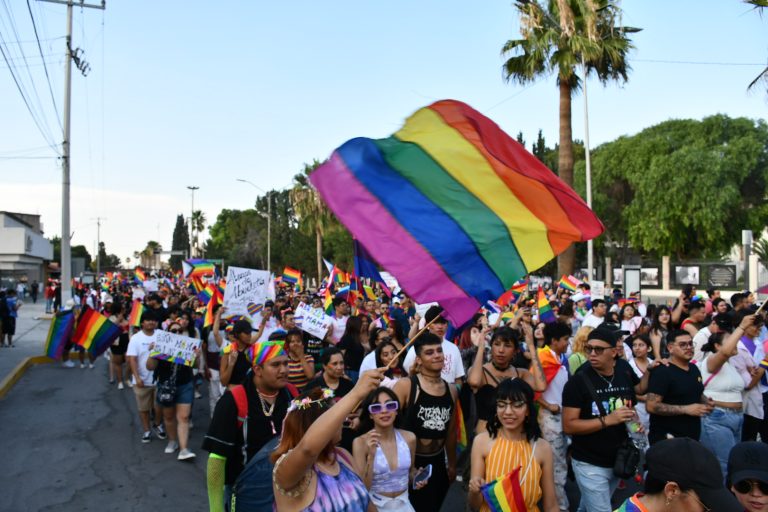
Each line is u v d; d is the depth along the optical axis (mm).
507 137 4547
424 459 4844
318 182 4004
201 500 6711
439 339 4934
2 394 12367
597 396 4930
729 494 2424
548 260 4332
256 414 4348
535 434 4133
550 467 4109
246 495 3688
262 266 85875
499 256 4242
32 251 53812
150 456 8305
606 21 20984
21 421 10281
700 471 2404
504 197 4395
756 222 36219
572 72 20562
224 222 115688
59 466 7863
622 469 4801
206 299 13492
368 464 4129
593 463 4965
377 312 14180
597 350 4957
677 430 5535
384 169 4168
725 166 35188
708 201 35188
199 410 11312
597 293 18562
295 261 62406
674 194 35938
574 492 7008
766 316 9633
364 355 8805
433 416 4848
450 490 6988
